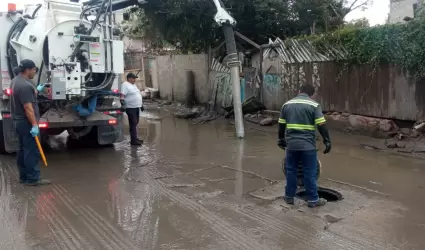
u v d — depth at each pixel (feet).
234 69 32.40
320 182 19.58
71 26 24.20
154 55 65.21
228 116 42.47
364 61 29.86
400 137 27.32
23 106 18.80
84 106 25.88
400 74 27.76
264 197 17.48
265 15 44.19
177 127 38.34
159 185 19.54
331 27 48.16
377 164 22.82
